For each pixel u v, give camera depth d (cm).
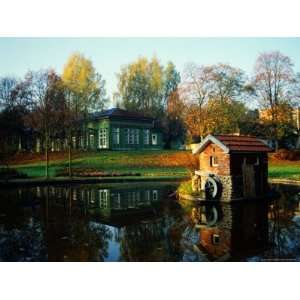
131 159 3406
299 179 2552
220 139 1866
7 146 3331
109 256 1061
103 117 3806
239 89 3253
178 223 1426
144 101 4141
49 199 2028
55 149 3578
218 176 1872
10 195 2180
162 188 2419
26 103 3244
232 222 1421
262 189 1980
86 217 1562
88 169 3156
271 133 3231
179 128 3988
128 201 1941
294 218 1471
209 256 1048
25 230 1352
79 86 3509
